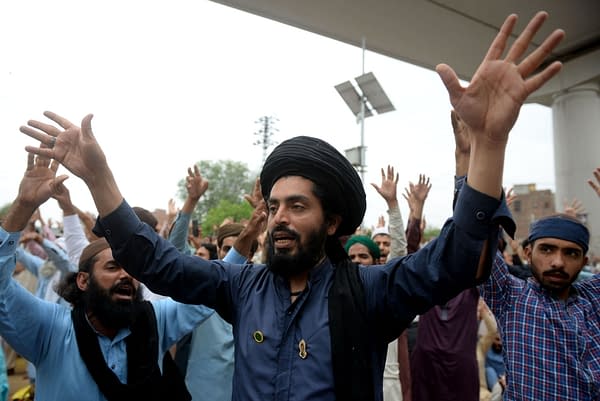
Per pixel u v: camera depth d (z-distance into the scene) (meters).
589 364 2.26
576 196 11.34
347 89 8.99
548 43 1.20
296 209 1.54
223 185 67.44
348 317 1.46
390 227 3.99
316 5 8.05
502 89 1.25
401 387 4.00
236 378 1.57
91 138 1.55
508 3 8.42
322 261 1.63
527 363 2.35
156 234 1.65
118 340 2.19
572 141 11.45
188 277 1.64
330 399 1.41
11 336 1.98
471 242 1.30
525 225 57.72
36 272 5.25
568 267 2.41
